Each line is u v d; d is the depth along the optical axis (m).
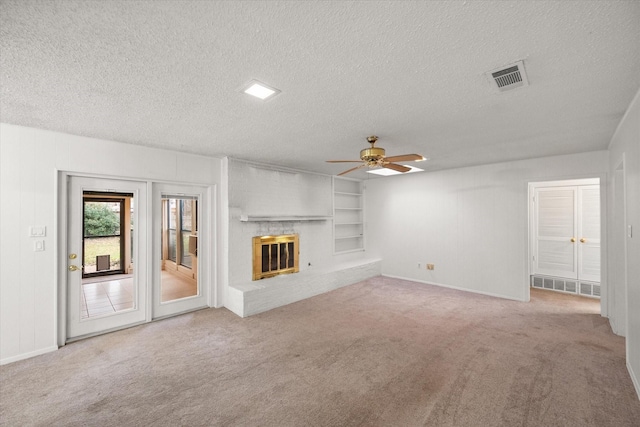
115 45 1.50
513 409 2.06
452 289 5.38
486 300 4.72
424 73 1.83
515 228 4.76
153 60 1.66
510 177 4.80
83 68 1.74
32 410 2.09
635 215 2.35
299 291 4.72
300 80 1.92
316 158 4.43
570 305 4.47
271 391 2.30
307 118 2.65
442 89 2.06
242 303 3.96
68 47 1.51
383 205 6.59
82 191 3.32
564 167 4.26
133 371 2.60
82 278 3.32
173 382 2.43
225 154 4.16
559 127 2.95
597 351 2.92
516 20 1.33
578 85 2.01
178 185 4.05
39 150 2.96
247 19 1.31
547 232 5.47
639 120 2.15
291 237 5.27
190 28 1.37
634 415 1.99
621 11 1.26
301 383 2.41
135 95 2.14
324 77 1.88
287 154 4.16
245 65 1.72
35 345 2.92
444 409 2.07
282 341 3.21
